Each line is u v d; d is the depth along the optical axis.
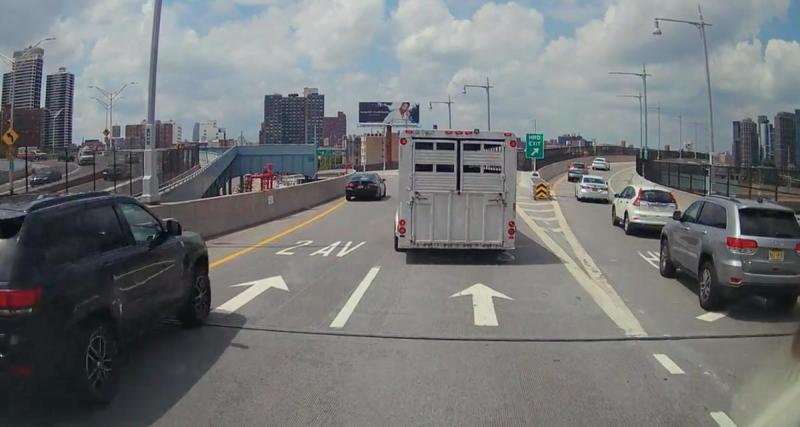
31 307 4.77
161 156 42.84
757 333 8.24
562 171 84.56
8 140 34.66
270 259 14.48
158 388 5.86
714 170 32.78
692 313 9.49
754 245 9.27
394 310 9.35
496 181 14.32
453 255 15.47
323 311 9.23
